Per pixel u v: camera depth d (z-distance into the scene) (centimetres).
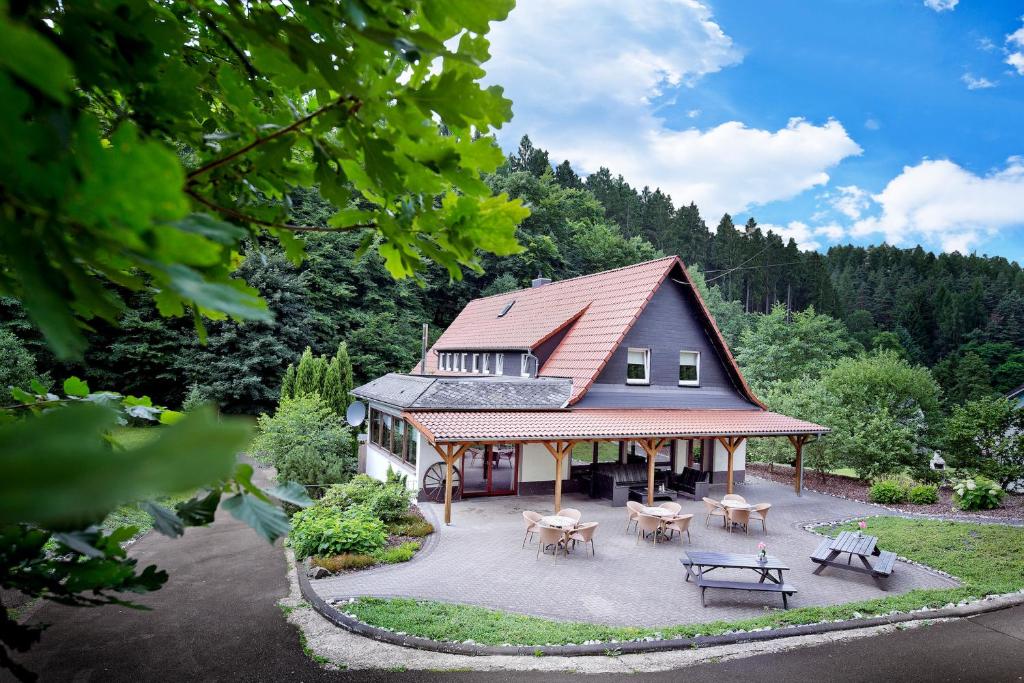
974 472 1944
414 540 1266
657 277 1927
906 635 865
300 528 1184
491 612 912
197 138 145
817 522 1548
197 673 726
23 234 60
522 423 1553
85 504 31
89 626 847
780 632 854
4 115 50
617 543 1309
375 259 3762
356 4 100
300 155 173
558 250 4722
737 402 2078
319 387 2381
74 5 99
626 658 781
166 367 3020
